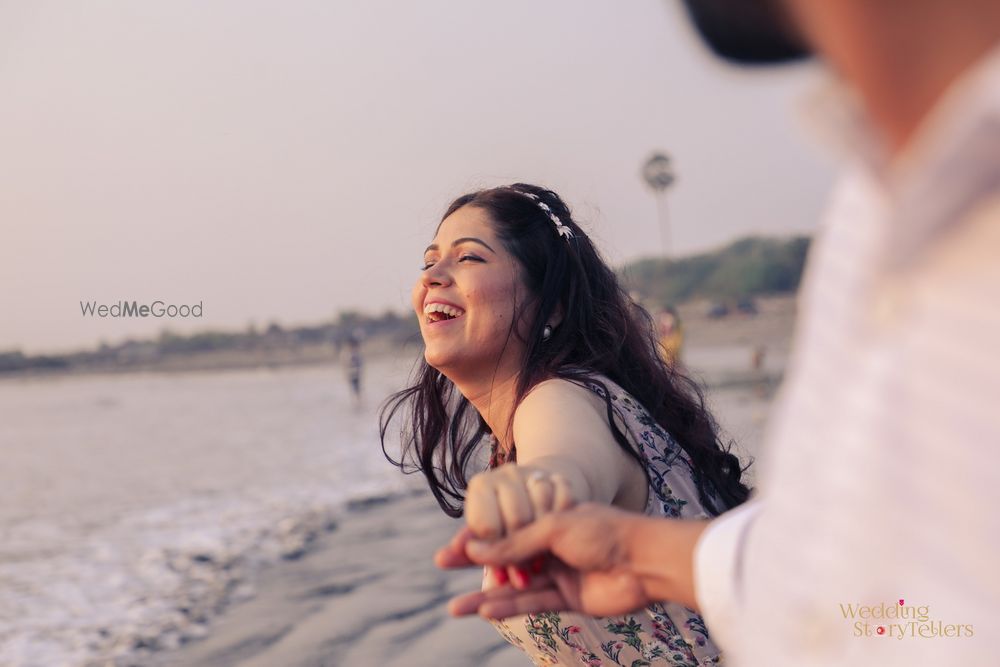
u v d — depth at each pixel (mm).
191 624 4848
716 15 605
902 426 547
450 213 2119
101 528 8203
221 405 27766
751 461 2168
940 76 512
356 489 9305
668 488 1779
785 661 627
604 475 1546
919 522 536
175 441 16953
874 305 574
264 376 51406
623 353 2086
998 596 506
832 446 604
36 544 7555
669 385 2098
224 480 10961
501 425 2064
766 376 19141
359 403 24062
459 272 2021
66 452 16078
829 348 628
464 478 2441
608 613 1089
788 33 592
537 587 1124
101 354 59781
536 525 1079
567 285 2053
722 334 45031
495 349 2004
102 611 5262
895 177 550
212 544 6992
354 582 5379
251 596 5309
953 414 521
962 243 515
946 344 523
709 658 1662
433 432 2467
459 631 4254
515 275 2025
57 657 4461
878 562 555
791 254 63562
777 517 666
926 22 508
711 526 1038
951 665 518
